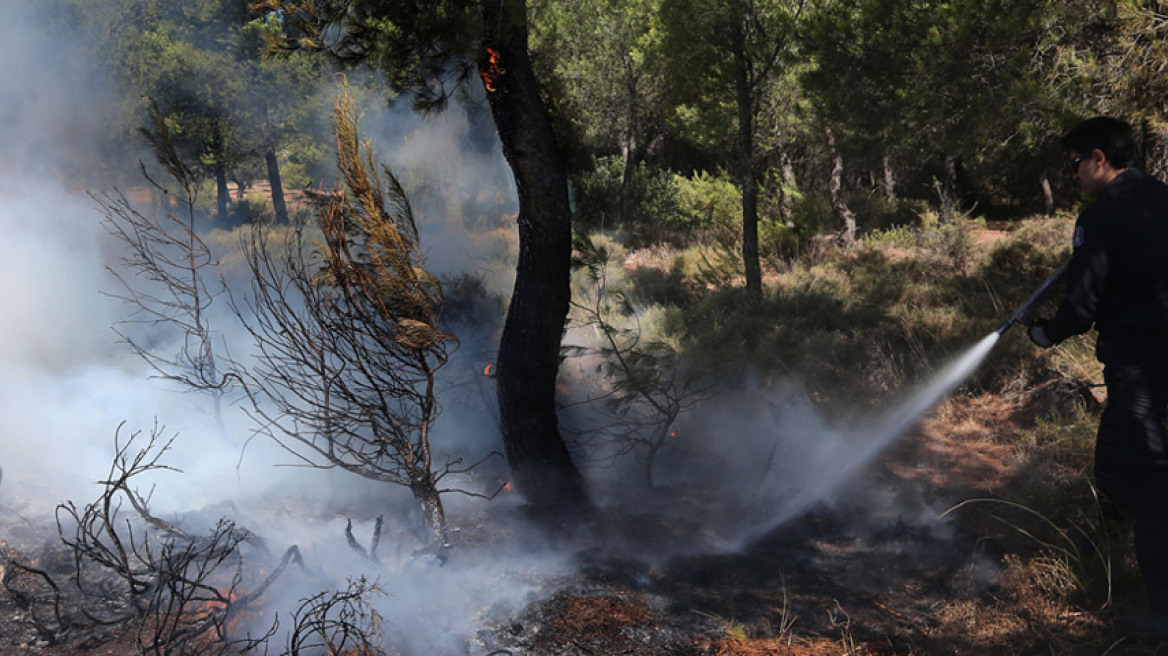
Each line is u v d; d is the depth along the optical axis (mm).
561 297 4090
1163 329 2832
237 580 3084
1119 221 2854
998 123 6613
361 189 3070
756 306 8961
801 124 12086
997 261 11258
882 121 7141
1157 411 2846
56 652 2678
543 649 2811
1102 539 3357
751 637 2924
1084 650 2787
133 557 3262
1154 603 2846
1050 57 6379
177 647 2697
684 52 9047
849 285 10734
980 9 6344
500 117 3943
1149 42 5965
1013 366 6227
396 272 3109
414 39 3707
